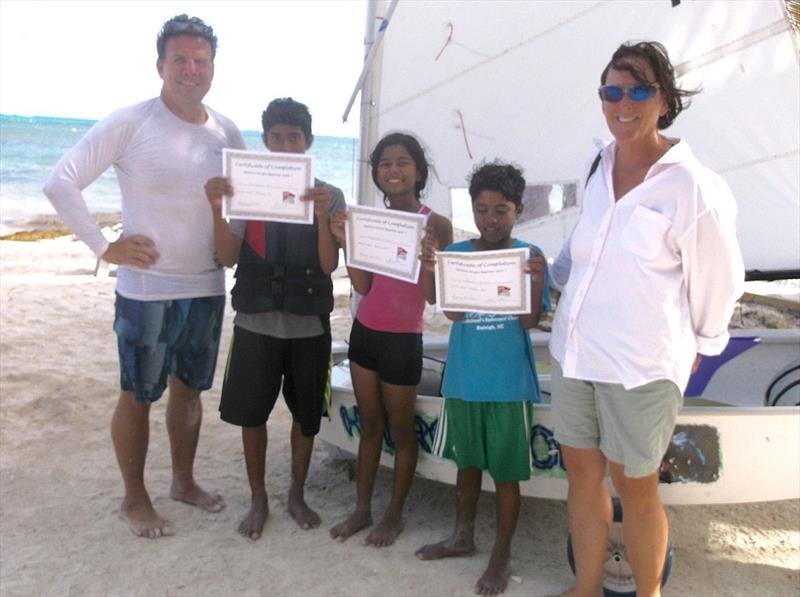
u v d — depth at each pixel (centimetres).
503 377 275
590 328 229
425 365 377
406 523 326
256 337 301
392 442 318
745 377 406
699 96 378
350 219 288
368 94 410
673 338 221
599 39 380
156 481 361
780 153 367
